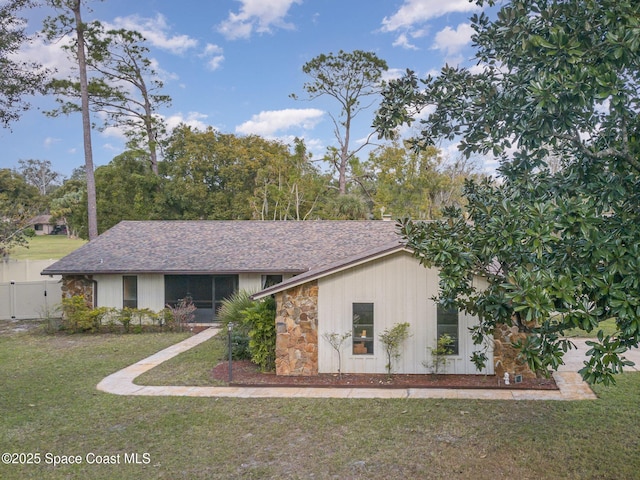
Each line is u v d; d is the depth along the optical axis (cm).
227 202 3859
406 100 619
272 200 3872
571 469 720
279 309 1292
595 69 452
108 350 1625
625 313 423
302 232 2427
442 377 1238
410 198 3881
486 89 575
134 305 2141
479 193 704
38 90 1995
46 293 2381
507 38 540
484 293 593
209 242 2327
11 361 1466
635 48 425
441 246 580
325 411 997
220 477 719
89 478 718
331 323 1287
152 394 1127
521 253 525
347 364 1282
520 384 1166
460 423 916
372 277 1277
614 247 448
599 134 558
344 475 719
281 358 1284
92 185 2877
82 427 920
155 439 861
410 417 953
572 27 477
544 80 463
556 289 439
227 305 1773
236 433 885
